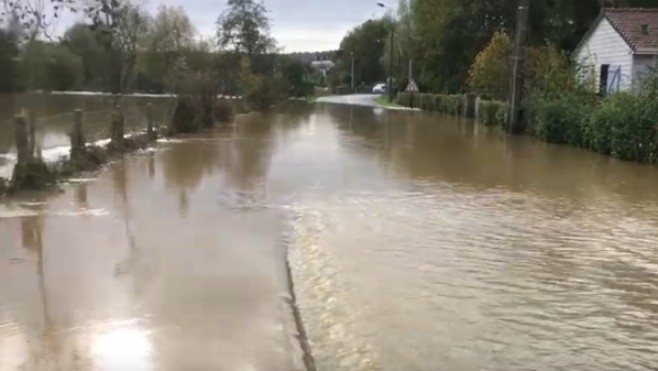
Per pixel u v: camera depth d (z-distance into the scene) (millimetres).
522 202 10789
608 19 27297
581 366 4715
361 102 62188
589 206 10531
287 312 5629
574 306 5938
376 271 6828
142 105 23766
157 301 5859
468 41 43375
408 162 15812
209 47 40000
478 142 21547
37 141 13672
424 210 9992
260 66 48562
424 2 46719
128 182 12367
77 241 7914
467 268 7008
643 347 5070
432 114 41250
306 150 18250
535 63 25672
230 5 47562
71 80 18516
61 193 11141
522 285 6488
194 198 10773
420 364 4680
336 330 5262
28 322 5363
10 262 7035
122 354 4789
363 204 10391
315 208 10031
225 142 20312
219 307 5730
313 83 76250
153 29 33781
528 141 22125
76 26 22094
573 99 21562
